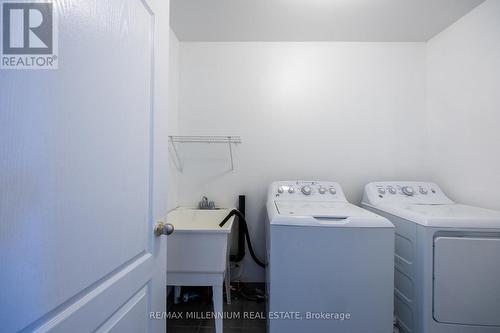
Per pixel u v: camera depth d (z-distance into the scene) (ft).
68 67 1.63
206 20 6.07
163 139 3.13
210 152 7.13
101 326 2.01
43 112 1.45
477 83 5.42
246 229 6.55
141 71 2.61
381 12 5.69
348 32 6.59
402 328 4.75
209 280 4.59
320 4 5.44
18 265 1.30
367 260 3.93
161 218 3.07
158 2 2.99
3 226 1.23
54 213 1.51
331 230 3.97
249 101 7.12
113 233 2.13
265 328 5.34
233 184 7.14
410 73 6.99
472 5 5.37
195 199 7.12
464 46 5.75
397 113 6.99
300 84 7.09
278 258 4.01
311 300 3.95
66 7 1.61
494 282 3.97
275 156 7.12
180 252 4.58
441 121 6.44
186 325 5.45
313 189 6.10
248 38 6.93
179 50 7.11
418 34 6.63
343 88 7.06
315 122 7.09
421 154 6.95
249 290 6.86
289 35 6.77
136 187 2.52
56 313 1.54
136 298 2.56
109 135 2.07
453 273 4.03
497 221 4.05
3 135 1.25
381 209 5.57
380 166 7.00
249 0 5.30
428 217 4.14
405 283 4.67
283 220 4.03
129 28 2.37
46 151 1.47
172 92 6.70
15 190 1.29
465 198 5.73
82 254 1.75
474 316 3.98
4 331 1.23
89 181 1.83
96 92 1.90
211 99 7.13
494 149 5.06
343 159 7.05
